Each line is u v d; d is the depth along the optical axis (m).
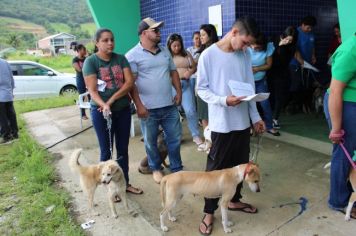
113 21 7.79
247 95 2.61
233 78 2.71
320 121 6.24
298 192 3.59
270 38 6.14
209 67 2.72
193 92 5.21
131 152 5.09
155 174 4.03
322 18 7.04
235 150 2.94
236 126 2.84
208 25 4.89
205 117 5.05
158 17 7.50
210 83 2.76
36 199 3.79
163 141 4.18
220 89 2.72
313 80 6.82
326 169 4.08
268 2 5.96
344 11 3.26
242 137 2.92
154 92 3.64
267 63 5.16
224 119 2.78
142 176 4.22
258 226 3.04
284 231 2.95
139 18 8.08
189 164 4.52
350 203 3.00
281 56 5.34
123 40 7.96
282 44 5.34
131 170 4.42
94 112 3.35
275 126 5.66
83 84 7.02
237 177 2.84
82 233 3.06
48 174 4.33
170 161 3.99
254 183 2.78
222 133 2.81
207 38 4.86
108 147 3.47
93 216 3.36
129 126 3.56
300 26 6.47
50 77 11.25
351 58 2.62
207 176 2.86
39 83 11.09
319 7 6.90
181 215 3.29
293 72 6.45
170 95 3.76
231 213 3.26
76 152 3.41
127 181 3.73
